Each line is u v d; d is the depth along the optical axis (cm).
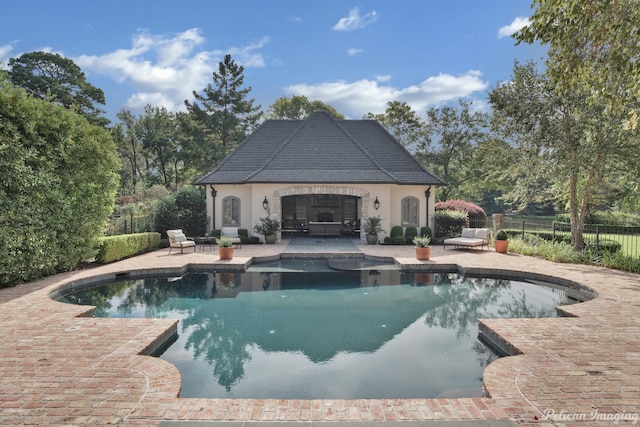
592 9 655
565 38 718
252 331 794
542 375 504
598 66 791
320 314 913
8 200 981
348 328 813
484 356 662
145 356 565
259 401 441
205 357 658
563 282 1155
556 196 2025
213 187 2158
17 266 1021
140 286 1194
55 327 702
